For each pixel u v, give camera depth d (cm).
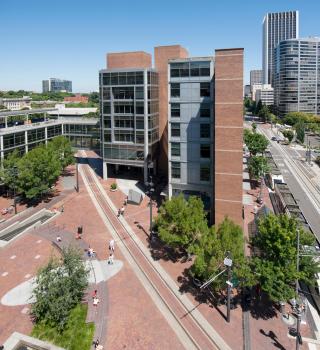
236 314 3550
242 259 3462
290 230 3541
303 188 8512
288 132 15375
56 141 8556
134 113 7688
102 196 7288
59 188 7781
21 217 6091
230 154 5188
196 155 6091
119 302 3728
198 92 5891
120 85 7700
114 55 7900
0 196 7181
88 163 10138
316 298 3741
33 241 5234
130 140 7919
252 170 8256
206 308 3644
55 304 3256
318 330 3325
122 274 4288
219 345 3122
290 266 3312
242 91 4972
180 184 6294
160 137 8544
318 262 3619
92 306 3641
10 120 11181
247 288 3925
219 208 5394
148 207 6662
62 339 3184
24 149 8425
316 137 17362
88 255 4744
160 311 3591
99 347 3048
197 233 4303
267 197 7394
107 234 5466
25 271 4356
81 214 6316
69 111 15775
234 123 5088
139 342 3152
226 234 3659
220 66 5012
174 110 6109
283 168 10638
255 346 3103
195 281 4009
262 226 3631
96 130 10025
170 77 6025
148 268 4438
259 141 9975
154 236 5316
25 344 3166
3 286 4022
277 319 3475
